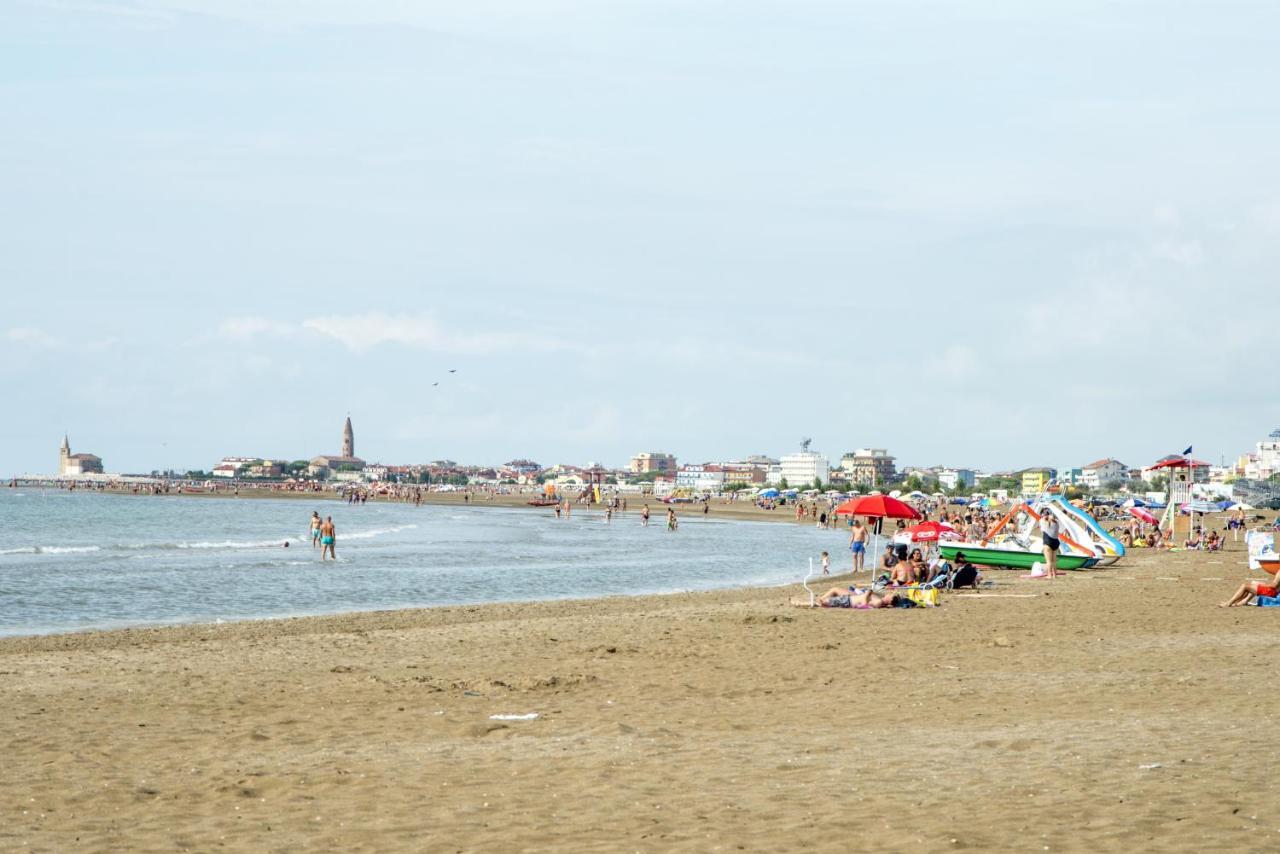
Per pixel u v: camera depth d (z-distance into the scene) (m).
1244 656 18.47
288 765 11.80
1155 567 45.94
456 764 11.64
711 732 13.14
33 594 40.22
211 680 18.62
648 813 9.48
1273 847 7.89
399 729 13.88
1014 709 14.04
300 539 81.38
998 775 10.39
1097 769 10.44
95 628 31.53
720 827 8.96
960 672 17.59
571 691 16.66
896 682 16.70
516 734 13.34
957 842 8.27
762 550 74.25
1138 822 8.61
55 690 17.61
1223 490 195.88
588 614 31.89
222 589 42.47
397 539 82.50
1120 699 14.47
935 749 11.71
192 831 9.30
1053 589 35.34
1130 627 23.66
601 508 197.25
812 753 11.73
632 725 13.72
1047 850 8.02
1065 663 18.25
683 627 26.38
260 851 8.70
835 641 22.56
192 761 12.14
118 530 98.38
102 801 10.35
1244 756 10.77
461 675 18.80
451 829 9.18
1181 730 12.21
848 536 100.00
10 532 94.06
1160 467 63.62
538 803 9.94
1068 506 45.03
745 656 20.44
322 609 36.88
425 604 38.62
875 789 10.04
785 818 9.17
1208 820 8.59
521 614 32.81
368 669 19.94
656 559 63.50
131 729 14.13
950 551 44.03
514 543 79.25
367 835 9.08
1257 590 28.45
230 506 189.00
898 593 30.23
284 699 16.42
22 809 10.09
